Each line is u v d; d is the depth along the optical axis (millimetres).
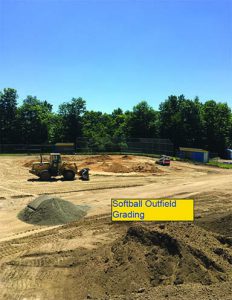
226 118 81750
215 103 82188
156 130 78938
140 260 11141
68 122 76375
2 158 53156
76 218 19062
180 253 11102
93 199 24125
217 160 66438
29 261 13148
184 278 10453
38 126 73500
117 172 40094
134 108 80000
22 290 10922
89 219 18984
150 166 43531
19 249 14469
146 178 36062
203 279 10391
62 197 24656
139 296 9281
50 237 15977
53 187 28625
